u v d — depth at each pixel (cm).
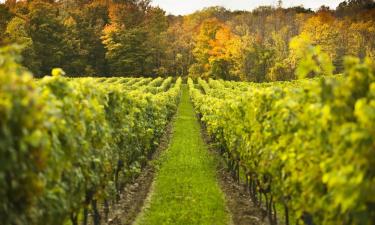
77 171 575
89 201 697
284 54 7100
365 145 366
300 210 582
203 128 2828
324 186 492
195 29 10425
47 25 7475
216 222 1001
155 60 8500
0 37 6475
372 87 406
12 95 348
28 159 397
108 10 9912
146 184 1377
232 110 1216
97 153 695
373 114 357
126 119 1038
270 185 833
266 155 712
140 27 8769
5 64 421
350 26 8100
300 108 563
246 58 7000
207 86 5359
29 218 429
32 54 6688
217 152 1959
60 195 501
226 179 1467
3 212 385
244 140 989
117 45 8088
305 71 509
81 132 584
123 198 1204
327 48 6656
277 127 666
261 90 804
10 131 357
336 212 449
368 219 400
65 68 7588
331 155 462
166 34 9075
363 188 370
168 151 1995
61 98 580
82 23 8594
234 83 5491
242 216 1052
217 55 7738
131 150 1147
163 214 1052
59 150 476
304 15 10906
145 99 1608
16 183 386
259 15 11888
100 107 698
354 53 6625
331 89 441
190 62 8731
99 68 8394
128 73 8231
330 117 430
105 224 963
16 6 8600
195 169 1603
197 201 1171
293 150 564
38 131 360
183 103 4994
